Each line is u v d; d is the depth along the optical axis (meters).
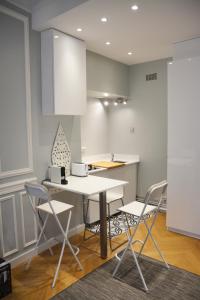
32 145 2.65
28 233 2.65
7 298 2.05
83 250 2.81
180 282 2.23
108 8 2.15
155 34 2.78
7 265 2.08
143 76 4.14
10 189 2.44
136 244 2.92
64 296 2.06
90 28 2.59
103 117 4.49
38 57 2.67
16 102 2.47
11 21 2.38
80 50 2.90
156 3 2.07
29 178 2.63
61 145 2.98
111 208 3.74
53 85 2.61
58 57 2.63
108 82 3.84
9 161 2.43
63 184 2.62
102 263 2.54
